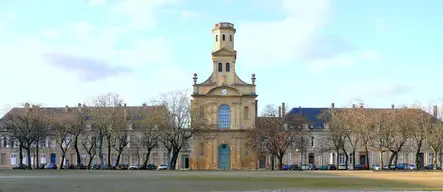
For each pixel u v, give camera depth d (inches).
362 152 5693.9
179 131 4675.2
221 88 5359.3
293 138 4997.5
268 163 5536.4
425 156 5669.3
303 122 5664.4
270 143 4842.5
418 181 2541.8
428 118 4606.3
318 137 5743.1
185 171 4148.6
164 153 5698.8
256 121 5344.5
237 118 5334.6
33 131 4798.2
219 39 5433.1
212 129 5280.5
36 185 2129.7
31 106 5344.5
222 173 3604.8
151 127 4714.6
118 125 4827.8
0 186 2068.2
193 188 2050.9
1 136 5374.0
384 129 4542.3
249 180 2605.8
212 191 1921.8
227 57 5413.4
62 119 4953.3
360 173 3634.4
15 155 5876.0
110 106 4916.3
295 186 2197.3
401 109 4771.2
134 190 1924.2
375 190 2010.3
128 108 5831.7
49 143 5777.6
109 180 2504.9
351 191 1963.6
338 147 5036.9
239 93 5369.1
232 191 1929.1
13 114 5157.5
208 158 5290.4
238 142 5305.1
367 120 4621.1
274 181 2527.1
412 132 4539.9
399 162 5718.5
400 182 2470.5
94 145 5182.1
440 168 4972.9
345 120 4815.5
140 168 4918.8
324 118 5462.6
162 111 4697.3
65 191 1857.8
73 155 5772.6
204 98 5349.4
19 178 2682.1
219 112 5369.1
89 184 2204.7
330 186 2203.5
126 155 5728.3
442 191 1985.7
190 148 5511.8
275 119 4884.4
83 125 5049.2
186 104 4741.6
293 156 5718.5
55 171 3924.7
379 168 4881.9
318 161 5738.2
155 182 2379.4
